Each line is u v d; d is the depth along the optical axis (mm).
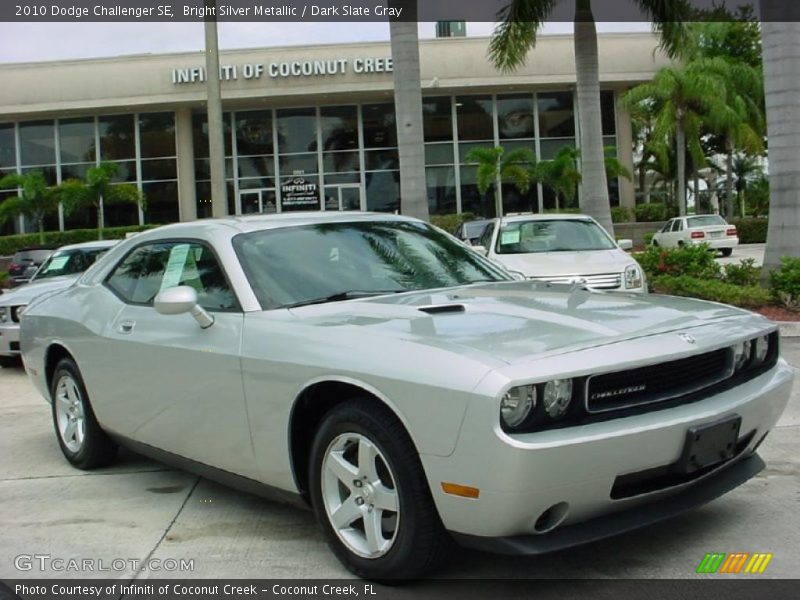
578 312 3836
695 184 38188
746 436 3789
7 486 5305
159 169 33375
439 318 3746
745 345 3854
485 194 33156
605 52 32406
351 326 3699
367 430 3438
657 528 4145
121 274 5277
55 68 31922
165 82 31672
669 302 4199
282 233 4641
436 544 3346
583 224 11539
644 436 3209
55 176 33531
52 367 5832
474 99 33188
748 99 34781
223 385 4078
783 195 11352
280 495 4004
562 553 3848
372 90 31312
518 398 3064
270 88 31281
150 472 5508
